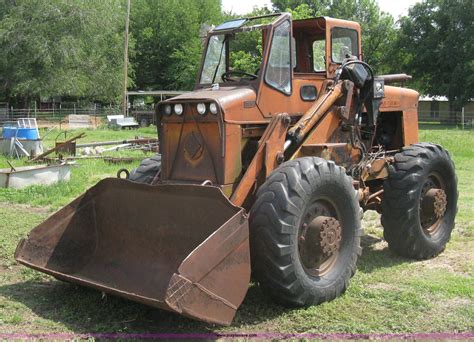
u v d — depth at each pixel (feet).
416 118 23.75
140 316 15.31
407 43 158.92
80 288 17.30
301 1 160.04
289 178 15.67
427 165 21.08
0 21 113.60
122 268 16.78
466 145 60.85
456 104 149.07
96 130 106.52
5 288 17.52
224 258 13.69
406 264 20.53
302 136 17.81
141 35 162.91
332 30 19.97
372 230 25.49
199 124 17.17
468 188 37.09
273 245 15.14
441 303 16.48
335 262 16.94
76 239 17.58
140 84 169.27
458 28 149.38
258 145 16.93
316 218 16.40
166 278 15.74
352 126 19.80
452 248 22.77
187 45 159.43
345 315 15.48
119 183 16.92
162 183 18.08
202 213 15.26
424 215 21.38
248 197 16.57
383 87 20.59
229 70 19.45
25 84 113.91
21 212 29.09
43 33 114.32
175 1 165.48
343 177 16.90
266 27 17.94
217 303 13.51
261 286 15.64
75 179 38.47
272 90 17.85
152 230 16.46
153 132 100.83
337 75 19.47
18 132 53.52
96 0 121.70
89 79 128.57
